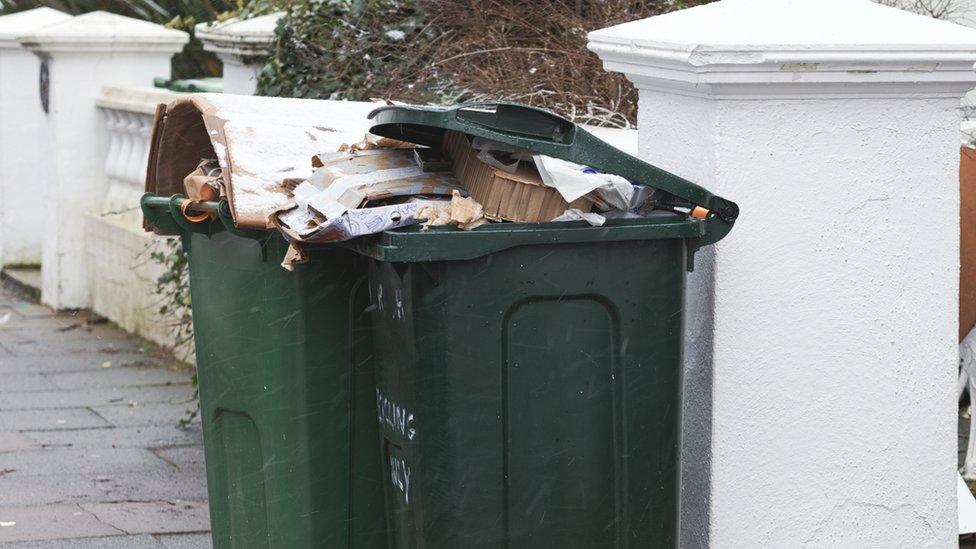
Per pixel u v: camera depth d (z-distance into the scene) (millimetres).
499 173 3605
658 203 3748
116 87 10656
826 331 3980
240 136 4047
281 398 3961
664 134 4059
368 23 7129
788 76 3742
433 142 4043
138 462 7008
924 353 4090
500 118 3504
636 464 3611
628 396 3576
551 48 6508
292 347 3908
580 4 6570
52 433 7578
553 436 3520
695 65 3699
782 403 3971
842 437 4039
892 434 4090
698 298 3951
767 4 3951
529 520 3525
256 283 3975
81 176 11062
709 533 3963
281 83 7477
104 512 6148
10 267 12711
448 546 3467
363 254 3572
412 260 3314
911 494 4137
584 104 6320
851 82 3807
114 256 10578
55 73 10852
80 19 11055
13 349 9875
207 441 4336
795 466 4008
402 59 6957
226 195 3932
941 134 4004
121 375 9047
